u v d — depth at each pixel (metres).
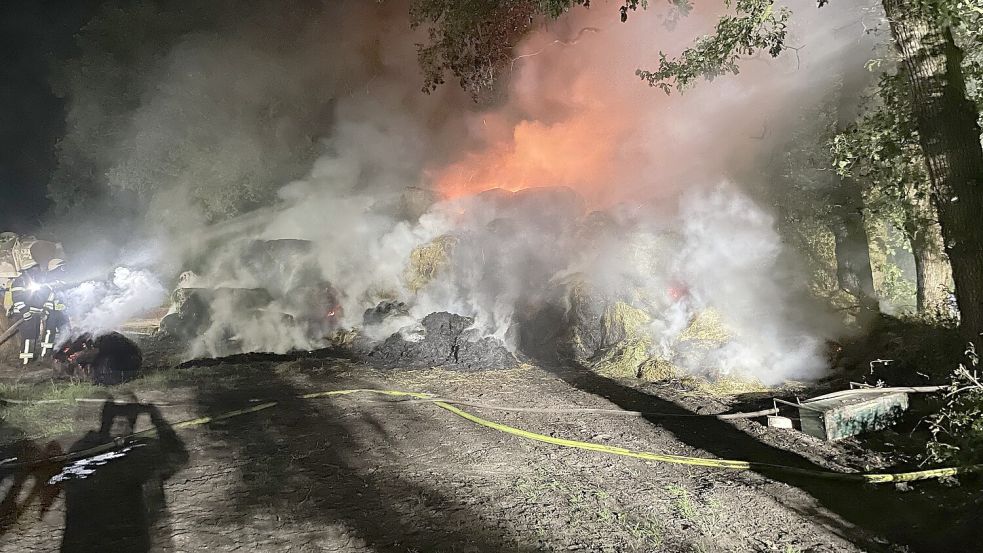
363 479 5.31
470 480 5.33
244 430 6.66
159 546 4.10
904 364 8.00
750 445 6.36
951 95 5.84
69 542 4.14
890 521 4.73
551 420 7.20
